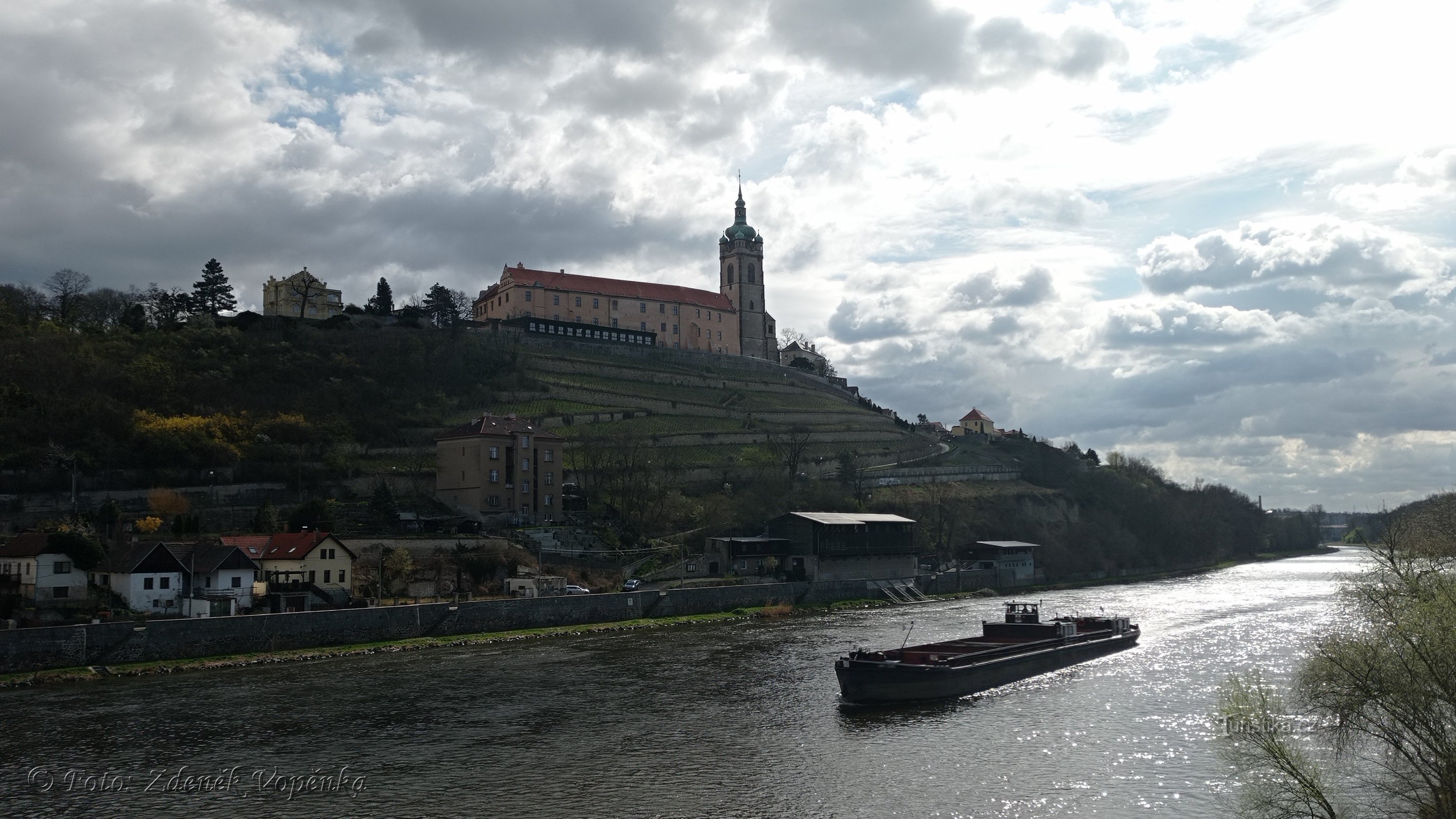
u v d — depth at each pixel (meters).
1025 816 51.75
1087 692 82.94
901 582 168.25
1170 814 51.81
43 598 98.00
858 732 69.00
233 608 102.69
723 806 53.53
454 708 75.25
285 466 151.12
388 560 124.19
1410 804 47.41
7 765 59.94
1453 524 92.25
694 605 134.75
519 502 161.75
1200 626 123.69
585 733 68.25
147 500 134.75
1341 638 50.34
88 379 156.62
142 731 67.81
